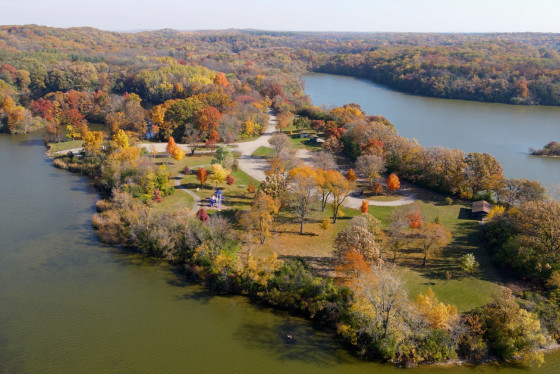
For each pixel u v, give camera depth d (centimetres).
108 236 8794
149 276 7669
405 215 8944
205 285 7431
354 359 5819
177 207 9775
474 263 7550
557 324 6072
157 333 6225
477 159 11050
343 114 17538
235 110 17000
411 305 6066
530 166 14562
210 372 5525
